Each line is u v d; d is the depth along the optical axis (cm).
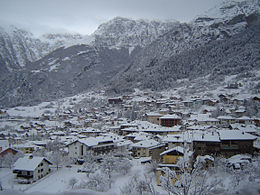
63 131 13262
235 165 4844
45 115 18475
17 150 7881
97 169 6156
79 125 14362
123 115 15625
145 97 19612
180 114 13662
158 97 18762
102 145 7744
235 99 13938
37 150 8450
